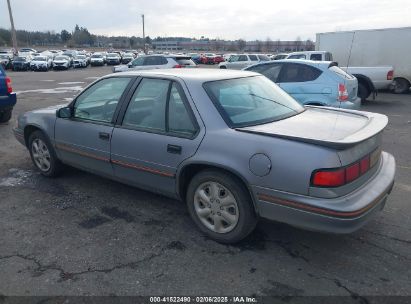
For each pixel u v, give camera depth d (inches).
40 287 110.7
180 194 141.4
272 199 116.1
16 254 127.9
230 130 125.1
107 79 165.6
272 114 141.2
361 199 111.6
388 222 148.1
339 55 621.9
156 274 116.5
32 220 152.6
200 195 135.0
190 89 136.2
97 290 109.3
